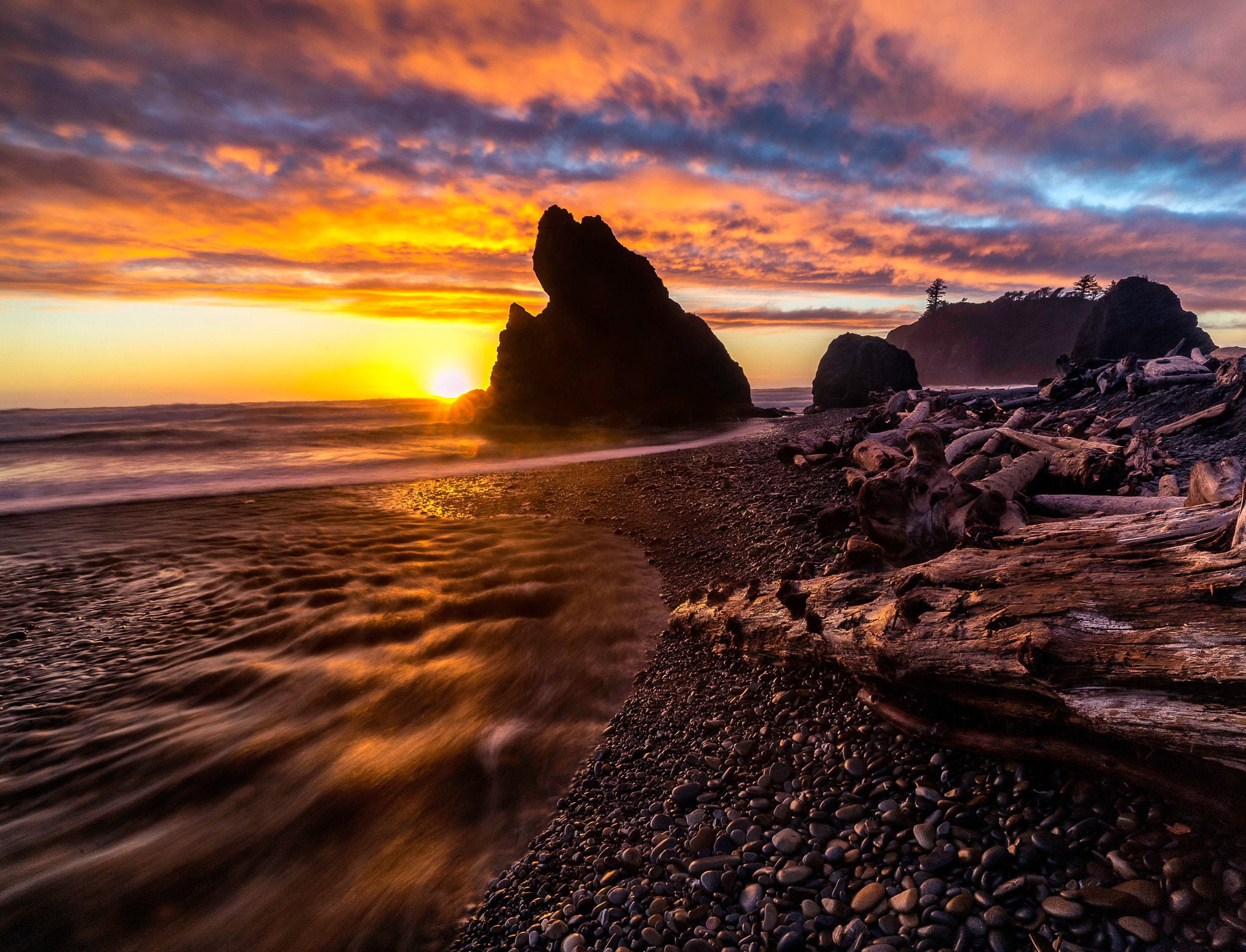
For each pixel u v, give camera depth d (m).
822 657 3.98
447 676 5.55
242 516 12.48
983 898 2.17
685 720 4.39
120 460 21.42
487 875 3.38
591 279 35.31
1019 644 2.49
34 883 3.41
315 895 3.31
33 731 4.88
